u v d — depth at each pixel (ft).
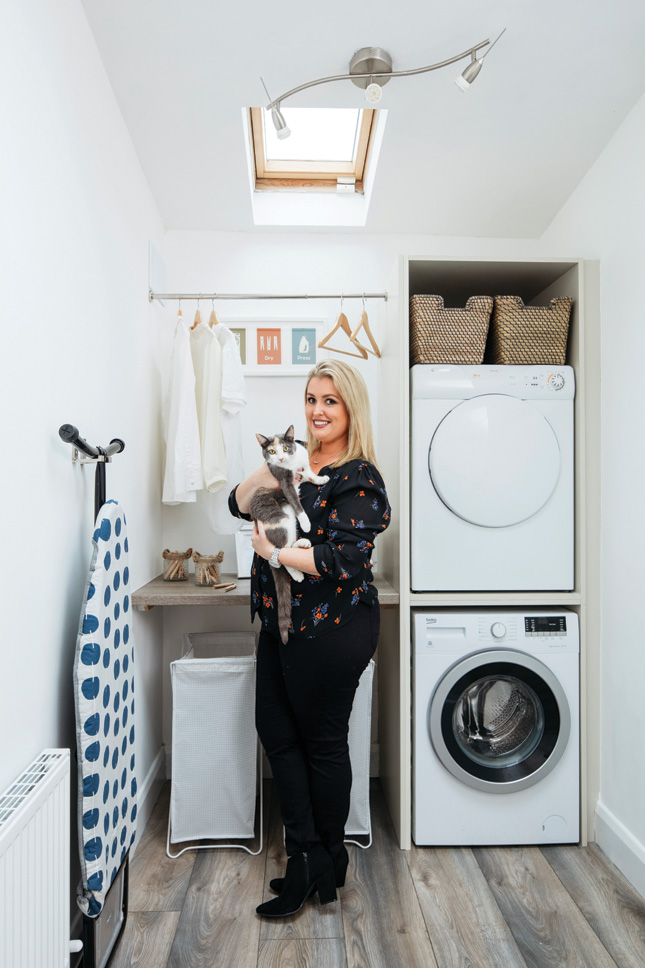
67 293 4.75
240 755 6.51
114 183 6.12
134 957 4.97
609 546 6.64
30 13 4.10
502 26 5.62
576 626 6.74
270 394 8.59
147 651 7.47
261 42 5.78
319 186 8.68
